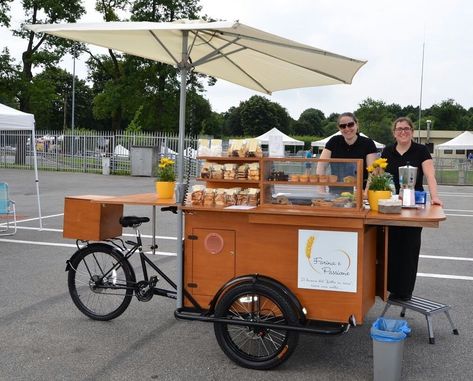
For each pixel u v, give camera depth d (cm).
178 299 415
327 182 388
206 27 353
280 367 397
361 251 370
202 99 3728
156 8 3256
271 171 402
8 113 944
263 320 391
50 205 1362
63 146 2666
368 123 6225
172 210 446
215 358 413
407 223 357
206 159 424
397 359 356
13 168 2719
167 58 484
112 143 2575
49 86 3553
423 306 466
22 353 419
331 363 406
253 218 389
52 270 685
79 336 457
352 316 373
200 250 411
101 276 479
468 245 911
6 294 577
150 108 3466
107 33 414
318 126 8144
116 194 1630
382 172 406
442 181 2734
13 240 892
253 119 6588
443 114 8662
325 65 430
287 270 388
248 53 455
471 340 460
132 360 408
